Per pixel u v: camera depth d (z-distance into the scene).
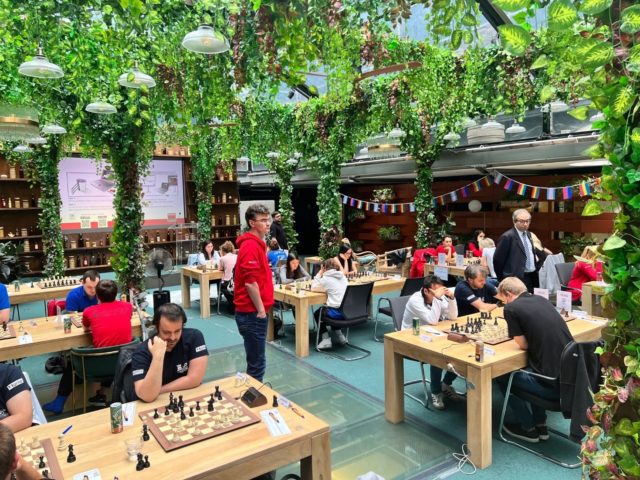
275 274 6.48
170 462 1.62
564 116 7.17
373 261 9.34
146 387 2.14
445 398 3.70
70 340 3.44
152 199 12.03
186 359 2.42
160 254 5.94
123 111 4.88
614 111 1.00
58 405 3.58
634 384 1.03
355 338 5.45
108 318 3.38
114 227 5.43
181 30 3.38
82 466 1.61
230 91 3.91
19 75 4.18
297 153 9.71
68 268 10.55
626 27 0.93
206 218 11.94
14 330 3.61
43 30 2.71
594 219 8.81
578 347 2.47
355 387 3.95
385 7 2.56
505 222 10.39
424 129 7.73
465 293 4.05
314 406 3.58
